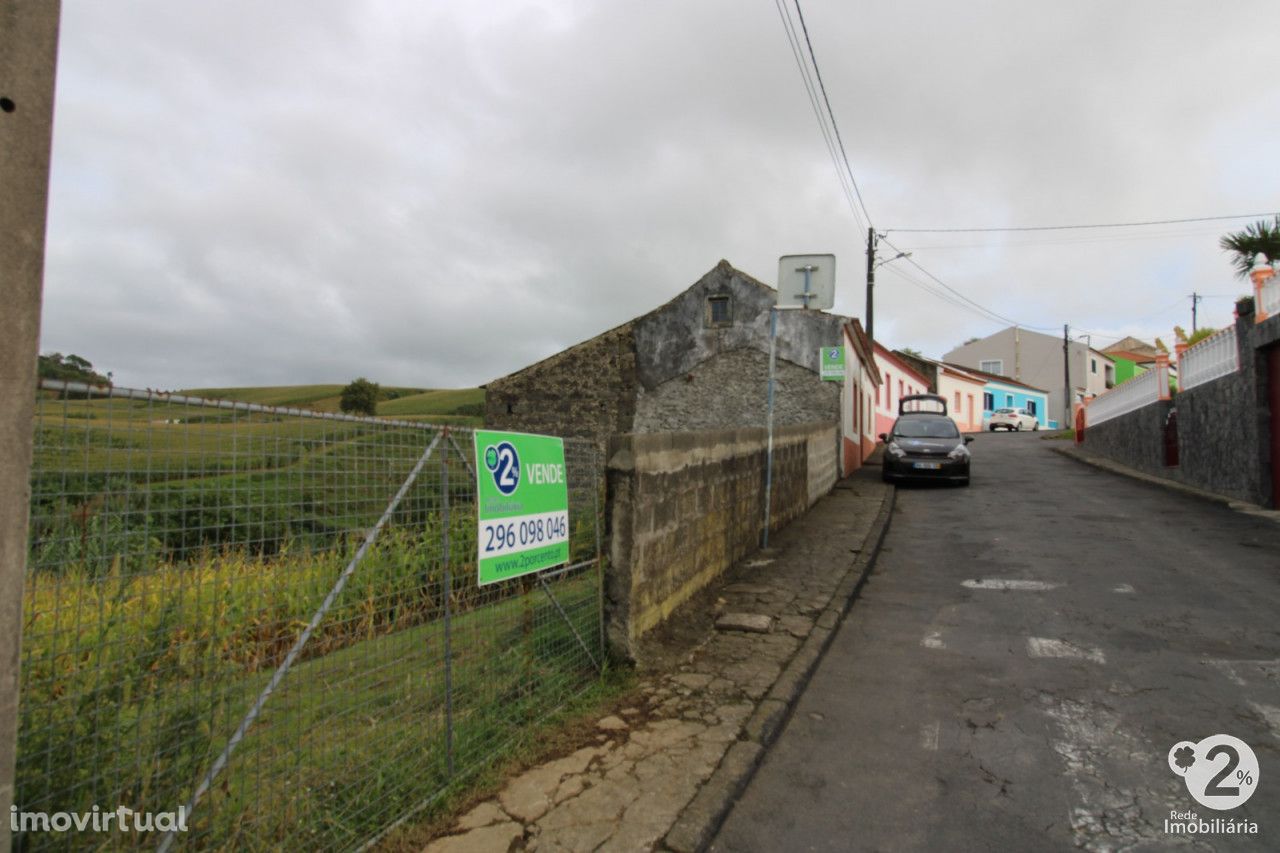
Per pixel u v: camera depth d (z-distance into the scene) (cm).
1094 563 828
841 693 490
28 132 196
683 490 632
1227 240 1582
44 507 202
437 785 344
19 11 195
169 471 229
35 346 195
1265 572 761
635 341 1922
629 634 507
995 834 324
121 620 222
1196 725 425
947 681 505
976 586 754
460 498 372
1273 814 334
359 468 299
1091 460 1964
